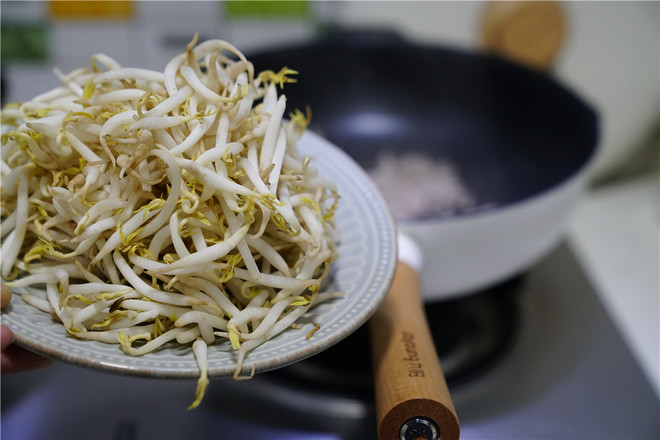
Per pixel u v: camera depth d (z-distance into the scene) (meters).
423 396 0.36
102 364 0.32
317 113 0.81
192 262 0.36
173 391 0.54
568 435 0.52
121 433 0.51
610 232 0.82
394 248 0.41
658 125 0.94
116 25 0.86
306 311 0.38
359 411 0.52
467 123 0.82
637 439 0.52
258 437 0.51
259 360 0.34
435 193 0.72
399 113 0.82
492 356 0.57
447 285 0.55
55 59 0.88
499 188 0.74
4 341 0.33
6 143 0.40
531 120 0.77
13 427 0.51
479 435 0.51
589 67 0.89
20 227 0.38
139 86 0.40
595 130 0.64
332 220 0.43
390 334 0.41
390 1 0.87
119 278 0.38
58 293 0.37
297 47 0.76
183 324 0.35
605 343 0.59
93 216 0.36
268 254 0.38
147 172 0.37
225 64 0.49
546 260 0.69
